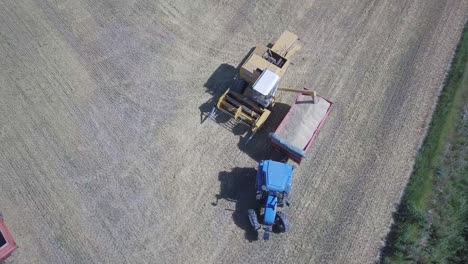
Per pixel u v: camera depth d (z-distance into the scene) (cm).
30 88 2486
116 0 2816
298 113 2281
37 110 2417
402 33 2725
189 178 2247
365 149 2333
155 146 2325
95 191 2200
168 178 2242
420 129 2398
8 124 2372
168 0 2814
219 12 2781
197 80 2534
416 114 2445
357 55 2636
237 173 2270
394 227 2133
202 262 2047
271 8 2802
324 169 2278
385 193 2217
